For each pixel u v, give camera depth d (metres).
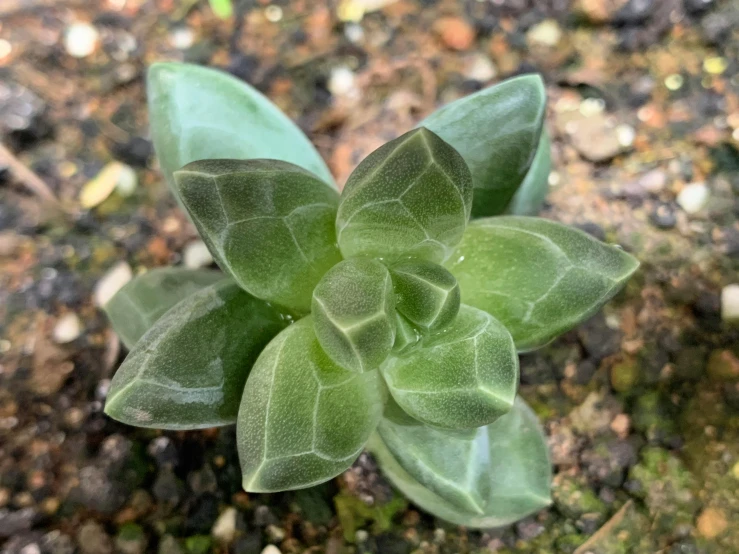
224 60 0.13
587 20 0.13
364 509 0.10
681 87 0.12
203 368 0.07
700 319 0.10
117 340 0.11
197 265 0.12
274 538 0.10
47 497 0.10
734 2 0.13
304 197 0.07
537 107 0.07
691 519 0.09
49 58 0.13
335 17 0.13
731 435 0.10
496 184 0.08
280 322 0.07
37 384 0.11
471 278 0.07
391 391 0.07
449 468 0.07
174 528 0.10
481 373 0.06
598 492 0.10
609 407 0.10
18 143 0.12
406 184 0.06
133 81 0.13
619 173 0.12
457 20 0.13
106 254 0.12
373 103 0.13
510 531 0.10
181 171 0.06
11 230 0.12
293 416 0.06
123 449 0.10
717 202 0.11
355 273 0.06
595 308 0.07
